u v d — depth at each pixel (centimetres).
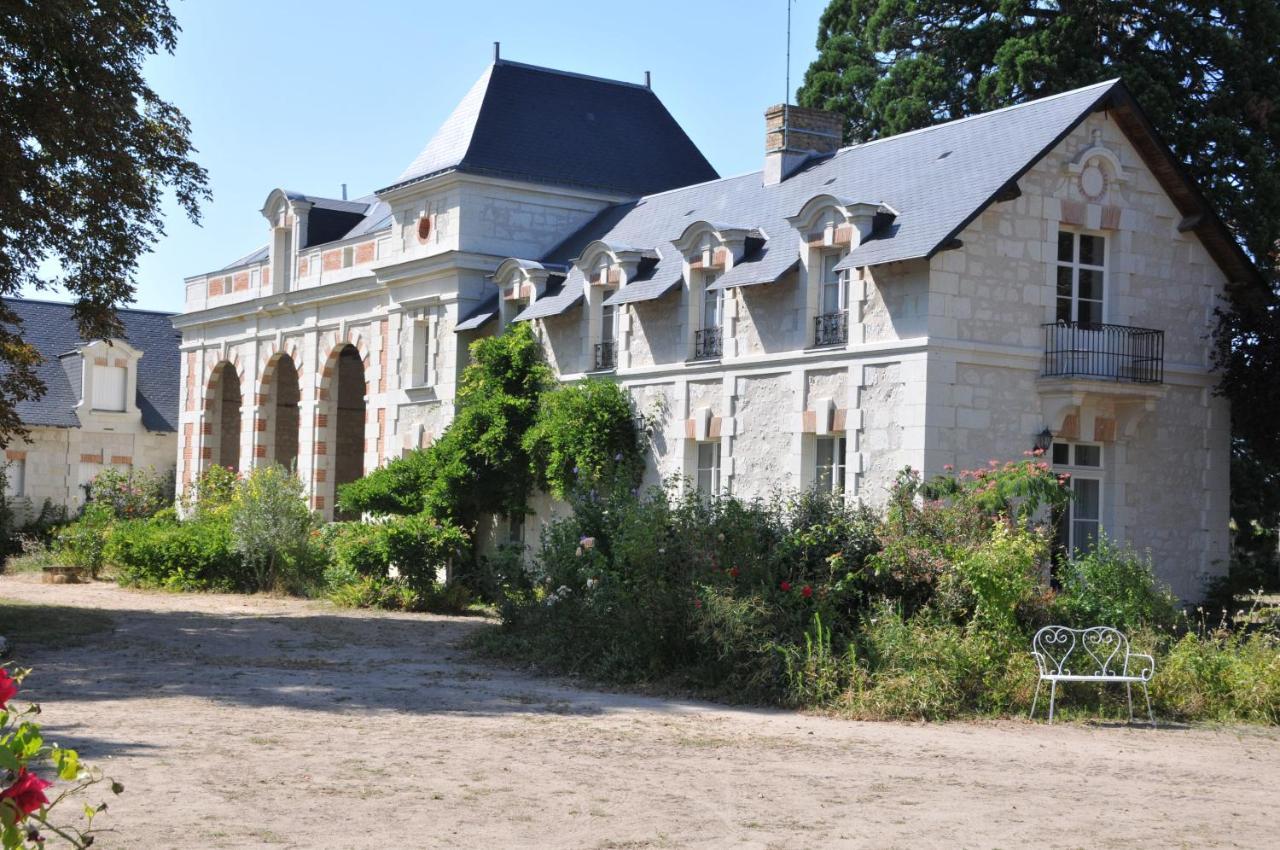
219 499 3200
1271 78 2845
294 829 759
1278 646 1527
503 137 3142
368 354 3397
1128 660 1385
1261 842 810
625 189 3247
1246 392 2267
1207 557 2331
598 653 1550
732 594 1450
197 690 1320
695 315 2533
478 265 3053
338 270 3516
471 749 1032
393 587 2394
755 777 958
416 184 3153
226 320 3975
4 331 2073
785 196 2600
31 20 1728
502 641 1709
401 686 1397
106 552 2972
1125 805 905
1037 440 2147
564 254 3069
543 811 826
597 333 2756
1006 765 1046
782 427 2325
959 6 3194
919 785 948
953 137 2383
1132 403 2220
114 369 4409
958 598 1456
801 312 2305
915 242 2077
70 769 493
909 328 2098
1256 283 2375
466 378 2930
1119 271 2258
